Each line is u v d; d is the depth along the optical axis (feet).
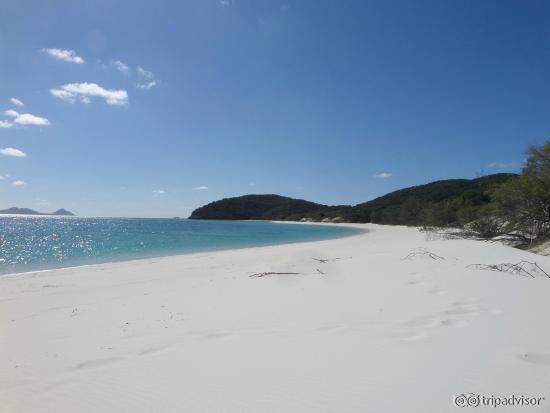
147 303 22.17
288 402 8.96
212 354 12.66
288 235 142.41
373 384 9.68
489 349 11.88
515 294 19.70
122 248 82.79
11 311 21.61
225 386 10.03
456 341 12.73
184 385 10.28
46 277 38.78
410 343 12.71
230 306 20.06
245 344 13.53
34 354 13.58
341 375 10.30
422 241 70.54
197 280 32.37
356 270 29.73
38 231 166.30
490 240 62.64
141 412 8.98
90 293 27.68
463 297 19.24
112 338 15.26
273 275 30.81
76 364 12.42
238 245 89.86
